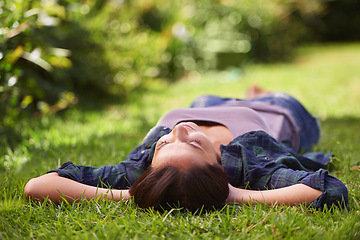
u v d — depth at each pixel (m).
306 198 2.04
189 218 1.91
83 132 4.19
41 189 2.12
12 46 3.57
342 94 6.69
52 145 3.62
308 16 12.93
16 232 1.84
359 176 2.54
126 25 7.09
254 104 3.25
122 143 3.62
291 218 1.86
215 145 2.54
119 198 2.14
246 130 2.59
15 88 3.88
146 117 5.09
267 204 2.07
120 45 6.55
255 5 11.06
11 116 3.86
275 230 1.79
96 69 6.21
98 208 2.02
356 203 2.07
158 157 2.04
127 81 6.73
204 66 9.18
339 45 13.45
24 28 3.46
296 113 3.32
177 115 2.72
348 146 3.39
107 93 6.38
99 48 6.16
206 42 9.38
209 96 3.42
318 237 1.72
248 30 10.90
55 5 4.18
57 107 5.38
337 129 4.26
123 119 4.98
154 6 9.16
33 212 2.00
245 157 2.35
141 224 1.85
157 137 2.56
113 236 1.76
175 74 9.05
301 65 10.41
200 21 10.07
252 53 10.76
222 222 1.87
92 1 6.45
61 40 5.44
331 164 2.81
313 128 3.49
